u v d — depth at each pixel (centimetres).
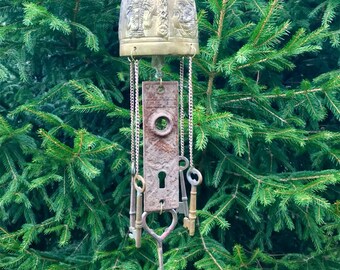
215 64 283
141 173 321
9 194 292
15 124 360
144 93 190
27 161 340
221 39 282
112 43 385
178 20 181
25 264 299
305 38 266
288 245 395
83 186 294
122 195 337
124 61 342
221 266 285
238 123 268
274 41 267
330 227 310
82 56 341
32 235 294
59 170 294
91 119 371
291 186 283
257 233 340
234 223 376
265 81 371
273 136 277
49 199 304
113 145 275
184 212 204
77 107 280
